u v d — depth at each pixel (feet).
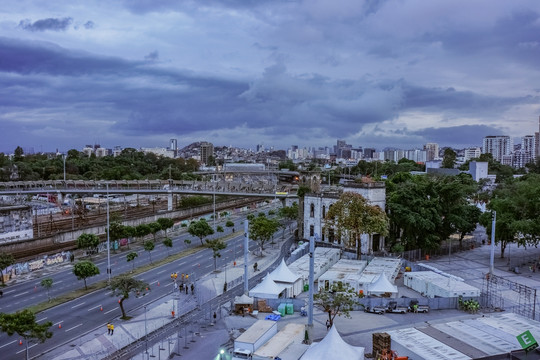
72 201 581.53
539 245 370.32
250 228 377.91
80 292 250.16
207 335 185.37
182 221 501.97
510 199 325.01
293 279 234.17
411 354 151.43
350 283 234.38
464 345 157.99
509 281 261.44
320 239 372.58
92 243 330.95
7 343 180.55
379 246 334.85
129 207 623.36
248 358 147.33
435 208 320.91
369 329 187.93
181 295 245.24
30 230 359.66
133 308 223.51
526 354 150.10
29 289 259.19
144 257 346.33
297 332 168.96
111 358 164.04
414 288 242.78
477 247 362.53
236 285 265.13
